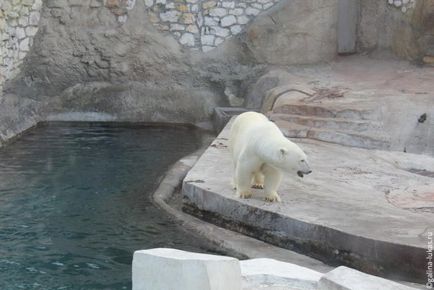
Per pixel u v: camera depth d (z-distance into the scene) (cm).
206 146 1073
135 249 632
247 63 1321
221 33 1323
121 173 897
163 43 1306
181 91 1285
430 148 898
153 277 351
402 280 541
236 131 691
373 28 1336
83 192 809
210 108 1272
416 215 623
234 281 354
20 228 682
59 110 1257
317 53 1323
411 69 1257
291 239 616
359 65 1308
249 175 655
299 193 691
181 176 869
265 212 637
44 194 797
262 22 1311
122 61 1291
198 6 1311
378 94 1048
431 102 963
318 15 1315
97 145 1063
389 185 730
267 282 395
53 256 613
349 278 382
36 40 1270
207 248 638
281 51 1312
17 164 932
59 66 1277
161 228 688
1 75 1134
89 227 689
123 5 1295
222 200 676
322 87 1137
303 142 915
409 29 1297
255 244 632
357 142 903
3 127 1079
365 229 580
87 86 1285
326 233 587
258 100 1230
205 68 1313
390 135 913
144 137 1135
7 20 1139
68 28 1281
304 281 394
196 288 338
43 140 1089
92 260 605
